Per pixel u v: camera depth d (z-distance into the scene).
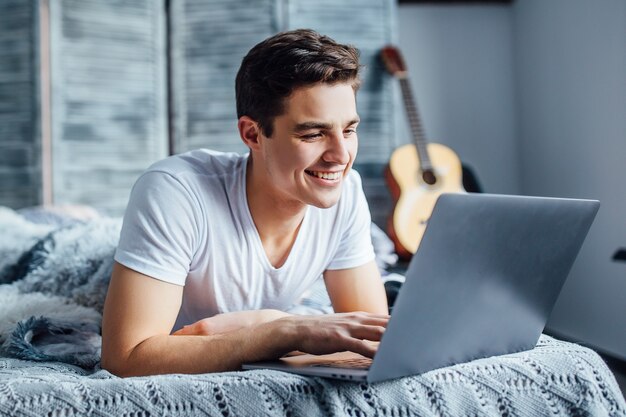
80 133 3.26
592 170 2.97
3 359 1.25
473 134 3.70
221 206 1.24
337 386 0.91
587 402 0.96
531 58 3.50
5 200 3.25
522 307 1.03
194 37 3.42
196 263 1.26
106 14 3.29
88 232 1.76
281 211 1.26
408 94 3.20
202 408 0.89
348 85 1.12
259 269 1.30
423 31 3.67
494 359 1.00
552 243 1.01
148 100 3.37
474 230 0.86
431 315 0.88
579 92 3.05
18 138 3.23
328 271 1.45
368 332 0.98
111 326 1.11
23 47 3.22
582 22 2.99
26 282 1.68
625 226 2.75
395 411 0.91
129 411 0.89
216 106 3.40
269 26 3.36
